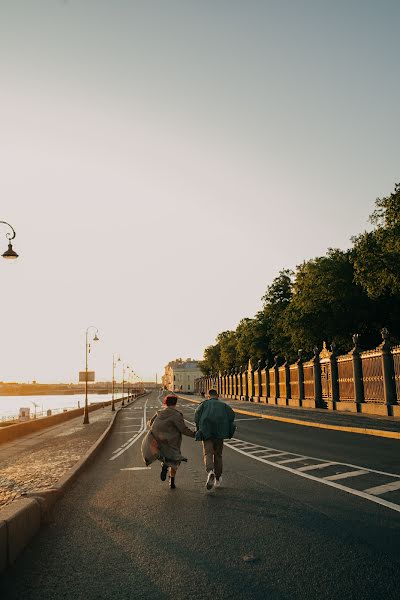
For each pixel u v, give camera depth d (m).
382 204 29.12
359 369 27.80
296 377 40.88
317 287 43.03
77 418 43.56
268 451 13.98
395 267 30.27
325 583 4.25
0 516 5.29
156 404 73.88
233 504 7.39
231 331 115.69
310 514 6.55
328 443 15.18
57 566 4.98
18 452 17.00
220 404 8.95
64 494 8.91
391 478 8.78
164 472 8.91
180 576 4.57
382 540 5.33
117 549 5.45
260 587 4.24
